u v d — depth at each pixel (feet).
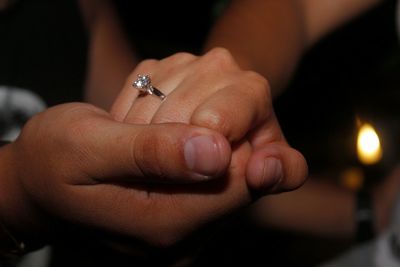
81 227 1.33
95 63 2.25
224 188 1.28
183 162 1.18
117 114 1.41
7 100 2.01
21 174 1.32
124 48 2.36
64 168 1.25
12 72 2.04
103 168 1.23
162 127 1.19
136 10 2.78
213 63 1.35
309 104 3.47
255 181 1.26
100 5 2.34
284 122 3.43
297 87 3.45
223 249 2.52
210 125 1.22
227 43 1.73
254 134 1.34
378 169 2.32
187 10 2.86
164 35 2.88
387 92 3.36
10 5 2.03
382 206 2.14
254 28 1.80
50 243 1.45
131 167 1.21
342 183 2.31
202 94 1.31
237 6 1.87
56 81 2.09
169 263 1.41
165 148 1.18
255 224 2.22
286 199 2.20
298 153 1.31
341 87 3.47
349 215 2.14
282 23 1.86
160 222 1.29
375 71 3.47
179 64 1.40
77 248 1.46
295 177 1.30
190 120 1.25
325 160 3.08
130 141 1.20
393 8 3.08
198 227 1.31
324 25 2.10
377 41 3.30
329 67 3.45
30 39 2.07
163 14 2.85
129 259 1.42
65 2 2.12
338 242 2.38
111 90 2.23
